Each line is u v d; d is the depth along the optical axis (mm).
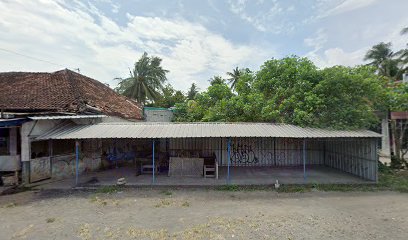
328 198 8648
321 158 14891
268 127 11367
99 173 12750
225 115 16359
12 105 12148
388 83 13703
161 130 10852
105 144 14383
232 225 6379
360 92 11656
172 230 6113
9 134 10852
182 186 10250
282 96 14438
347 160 12469
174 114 21734
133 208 7770
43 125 10828
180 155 14555
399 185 9898
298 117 11711
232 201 8430
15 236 5844
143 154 15734
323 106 11453
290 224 6418
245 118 15891
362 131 10523
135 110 20578
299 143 14789
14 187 9938
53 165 11312
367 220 6629
